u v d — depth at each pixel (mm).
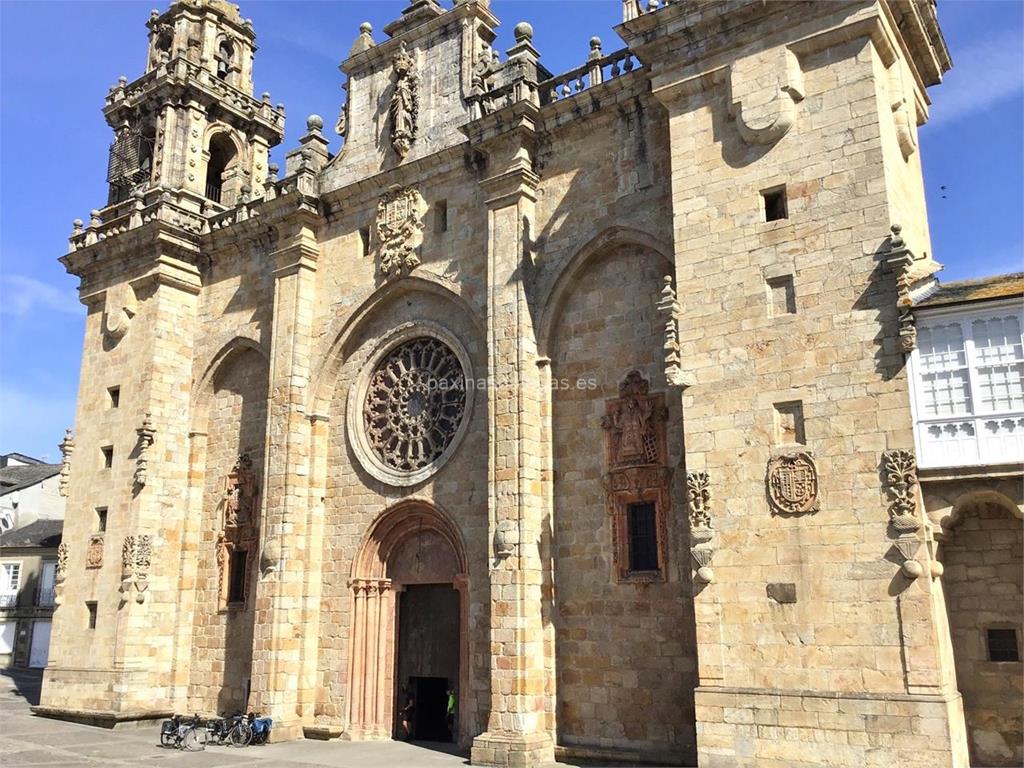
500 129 29266
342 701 30469
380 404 32656
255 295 37250
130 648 34625
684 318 23203
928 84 27391
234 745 29234
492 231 28938
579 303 27781
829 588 19844
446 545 30250
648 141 26859
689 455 22297
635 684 24188
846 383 20578
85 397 40312
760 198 22734
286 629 31047
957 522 21000
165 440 37281
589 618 25422
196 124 42688
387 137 33812
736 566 21062
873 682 18969
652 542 25094
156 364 37531
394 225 32500
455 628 29969
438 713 30797
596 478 26250
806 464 20656
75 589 37688
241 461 36156
